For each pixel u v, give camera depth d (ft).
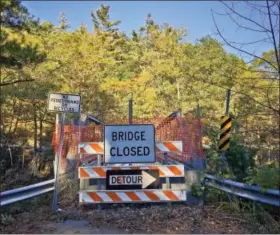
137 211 23.02
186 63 84.23
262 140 35.60
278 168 23.20
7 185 37.17
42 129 64.54
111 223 20.25
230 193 24.04
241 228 19.51
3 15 48.65
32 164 47.29
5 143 55.83
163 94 86.33
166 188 24.75
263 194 21.30
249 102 32.89
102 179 24.88
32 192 22.77
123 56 109.70
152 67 96.58
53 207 22.74
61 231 18.63
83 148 26.63
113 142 25.17
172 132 28.55
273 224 19.85
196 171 25.31
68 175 28.60
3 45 45.65
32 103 57.26
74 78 76.54
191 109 73.36
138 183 24.07
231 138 29.17
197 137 27.91
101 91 77.15
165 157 26.73
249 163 27.94
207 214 21.95
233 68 32.78
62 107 24.14
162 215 21.77
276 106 31.04
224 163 27.12
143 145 25.07
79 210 23.53
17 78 57.06
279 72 26.07
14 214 22.04
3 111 58.03
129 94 82.58
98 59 84.23
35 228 19.07
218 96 68.18
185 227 19.53
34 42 59.67
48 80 60.44
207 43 82.12
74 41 86.84
